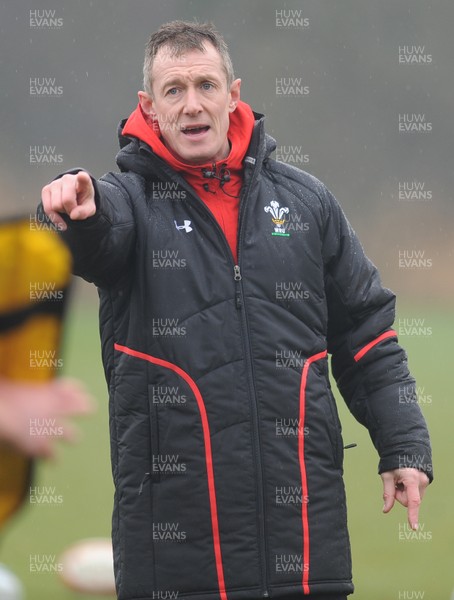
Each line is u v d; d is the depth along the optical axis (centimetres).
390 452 1161
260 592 1038
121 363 1077
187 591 1041
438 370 5547
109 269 1059
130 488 1059
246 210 1093
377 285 1185
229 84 1123
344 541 1086
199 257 1073
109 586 1502
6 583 1286
